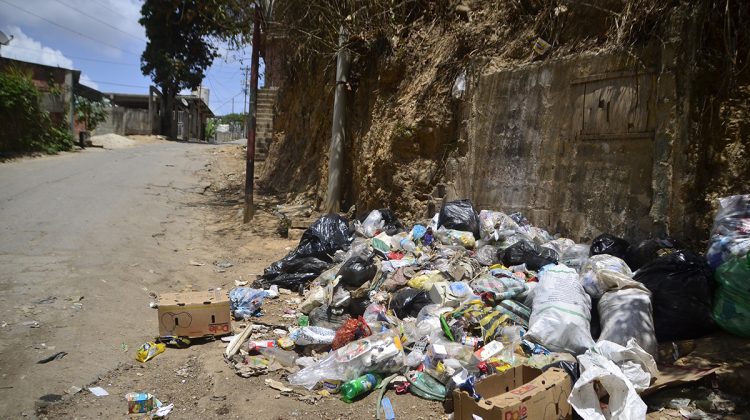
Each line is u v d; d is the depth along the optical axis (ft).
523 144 21.21
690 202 15.65
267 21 35.73
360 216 25.67
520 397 9.72
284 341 15.11
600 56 18.31
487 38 24.16
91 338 15.29
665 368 12.11
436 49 26.53
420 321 14.66
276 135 50.21
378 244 20.76
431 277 17.08
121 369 13.67
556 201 19.75
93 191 38.45
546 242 18.76
